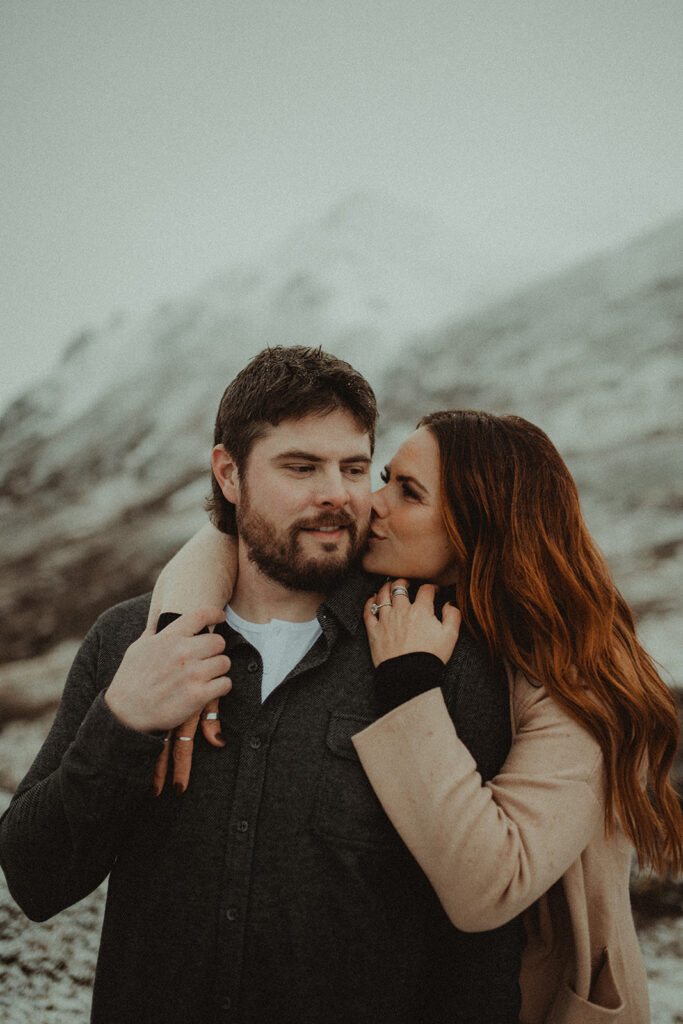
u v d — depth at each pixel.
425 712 1.09
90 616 5.40
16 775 3.65
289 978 1.07
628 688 1.21
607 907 1.23
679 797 1.32
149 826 1.15
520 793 1.10
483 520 1.29
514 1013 1.12
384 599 1.24
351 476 1.23
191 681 1.09
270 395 1.19
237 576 1.37
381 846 1.10
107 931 1.17
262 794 1.11
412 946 1.12
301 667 1.17
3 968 2.42
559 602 1.25
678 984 2.24
